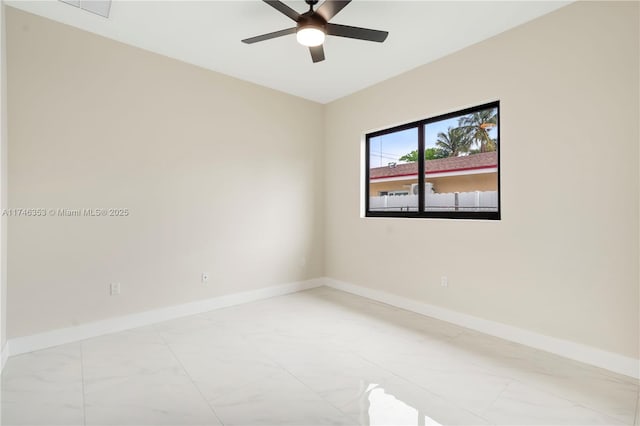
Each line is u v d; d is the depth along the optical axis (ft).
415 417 5.70
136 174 10.07
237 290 12.43
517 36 8.89
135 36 9.48
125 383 6.79
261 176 13.19
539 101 8.48
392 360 7.83
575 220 7.90
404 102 11.91
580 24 7.77
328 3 6.86
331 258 15.21
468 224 10.01
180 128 11.00
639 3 6.99
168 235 10.74
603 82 7.47
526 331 8.71
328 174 15.33
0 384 6.72
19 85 8.16
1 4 7.66
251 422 5.56
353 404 6.07
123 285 9.82
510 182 9.05
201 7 8.11
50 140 8.62
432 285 10.99
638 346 7.03
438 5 8.01
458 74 10.27
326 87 13.42
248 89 12.76
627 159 7.17
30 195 8.34
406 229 11.85
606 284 7.46
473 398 6.27
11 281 8.07
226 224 12.14
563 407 5.99
